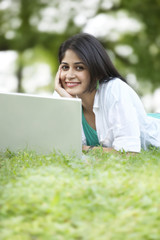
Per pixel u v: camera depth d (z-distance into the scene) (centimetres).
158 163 341
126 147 394
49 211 241
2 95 370
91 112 439
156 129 454
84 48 410
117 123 404
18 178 293
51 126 371
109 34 1525
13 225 227
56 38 1623
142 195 266
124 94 409
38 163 343
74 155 372
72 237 218
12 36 1653
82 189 272
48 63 1596
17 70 1598
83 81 417
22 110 370
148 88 1562
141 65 1570
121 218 238
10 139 376
